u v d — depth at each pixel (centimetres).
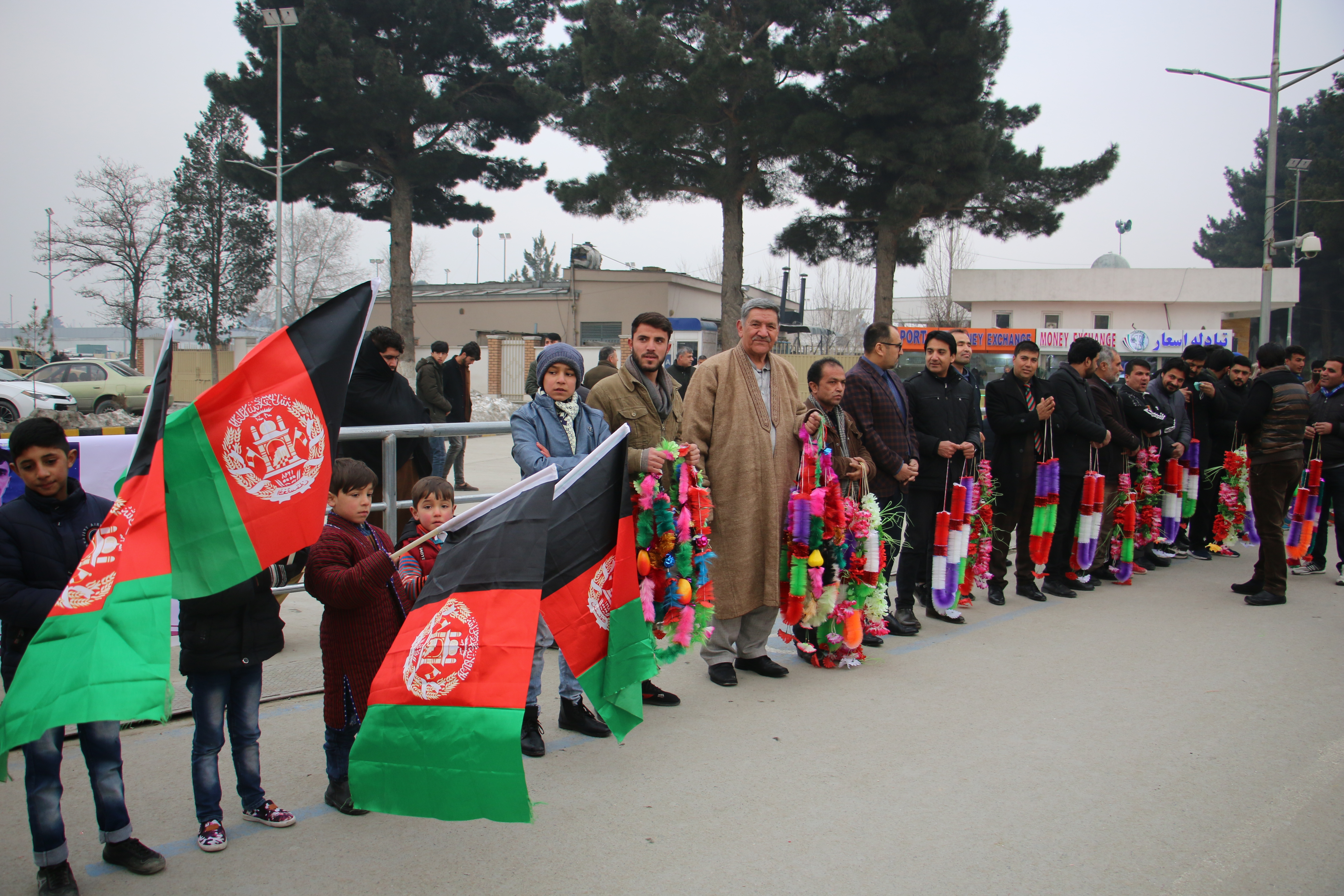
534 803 365
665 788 379
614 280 3588
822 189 2423
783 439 509
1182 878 312
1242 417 703
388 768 305
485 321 3784
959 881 309
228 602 317
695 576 466
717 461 496
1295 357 853
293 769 392
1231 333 2173
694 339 2848
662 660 454
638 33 2141
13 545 304
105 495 503
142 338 4319
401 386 632
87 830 339
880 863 320
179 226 3750
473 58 2823
